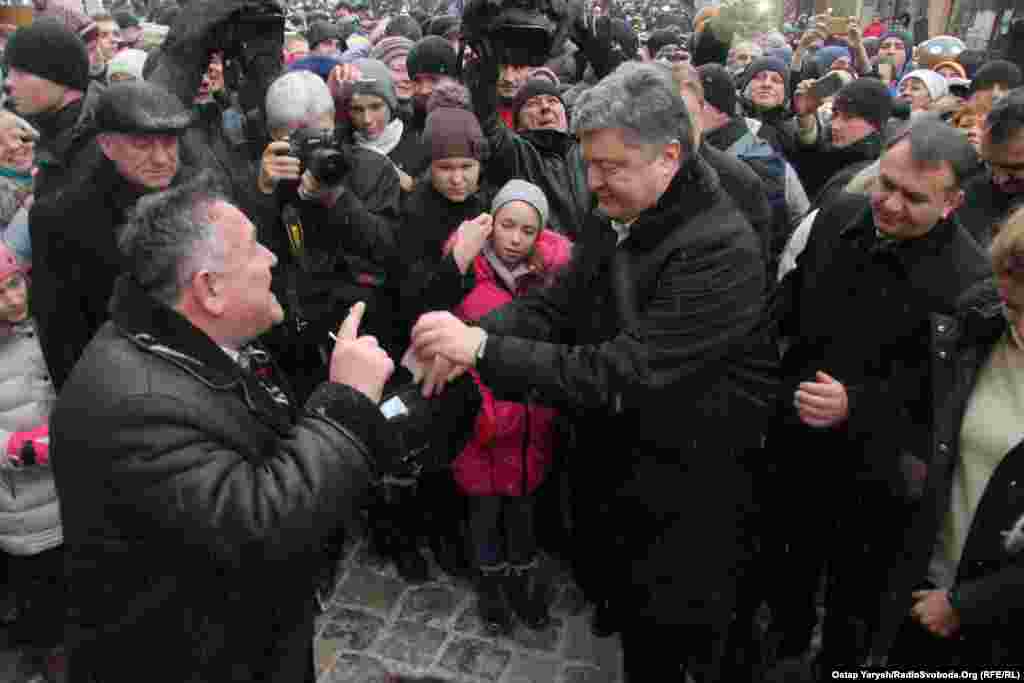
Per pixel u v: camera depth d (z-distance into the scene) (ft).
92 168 7.51
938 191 5.75
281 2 8.66
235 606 4.24
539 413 8.33
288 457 4.10
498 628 8.94
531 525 9.11
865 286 6.43
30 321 7.91
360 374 4.42
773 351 6.25
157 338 4.09
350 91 10.66
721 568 6.12
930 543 5.41
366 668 8.36
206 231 4.07
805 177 15.25
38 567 7.95
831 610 7.28
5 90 12.00
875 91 12.14
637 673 6.89
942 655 5.51
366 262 9.05
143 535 3.95
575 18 9.86
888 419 6.13
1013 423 4.98
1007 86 12.14
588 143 5.30
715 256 5.41
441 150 8.74
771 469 7.30
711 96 12.44
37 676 8.05
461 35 9.23
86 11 24.23
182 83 8.27
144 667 4.17
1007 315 4.93
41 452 7.31
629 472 6.08
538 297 6.82
